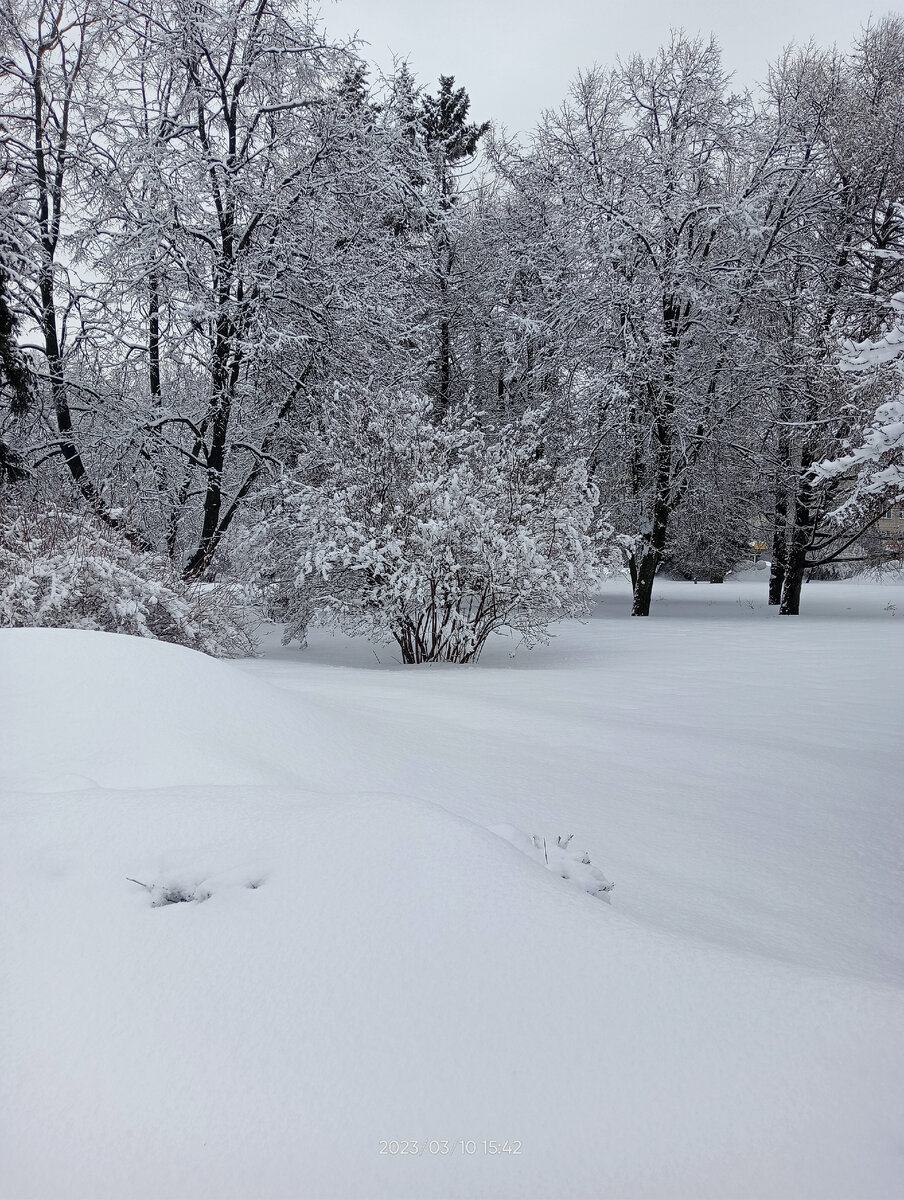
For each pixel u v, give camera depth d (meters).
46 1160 1.61
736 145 19.75
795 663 11.12
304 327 15.04
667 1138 1.60
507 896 2.27
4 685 3.90
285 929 2.16
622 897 3.00
